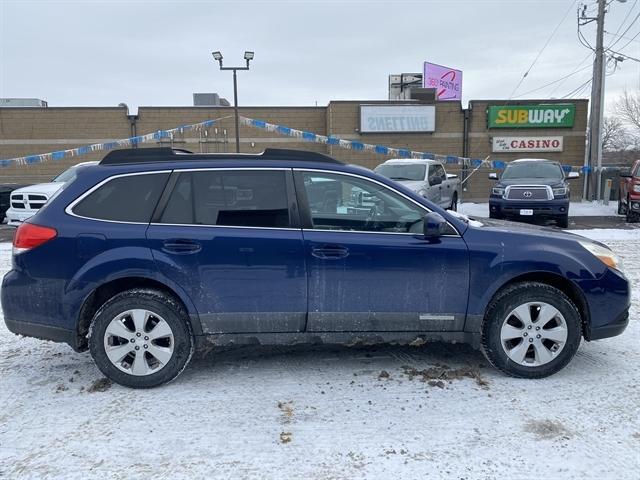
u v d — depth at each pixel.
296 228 3.97
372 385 4.03
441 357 4.58
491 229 4.14
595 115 21.97
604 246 4.31
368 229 4.02
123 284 4.05
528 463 3.00
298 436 3.31
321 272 3.95
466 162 21.97
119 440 3.27
